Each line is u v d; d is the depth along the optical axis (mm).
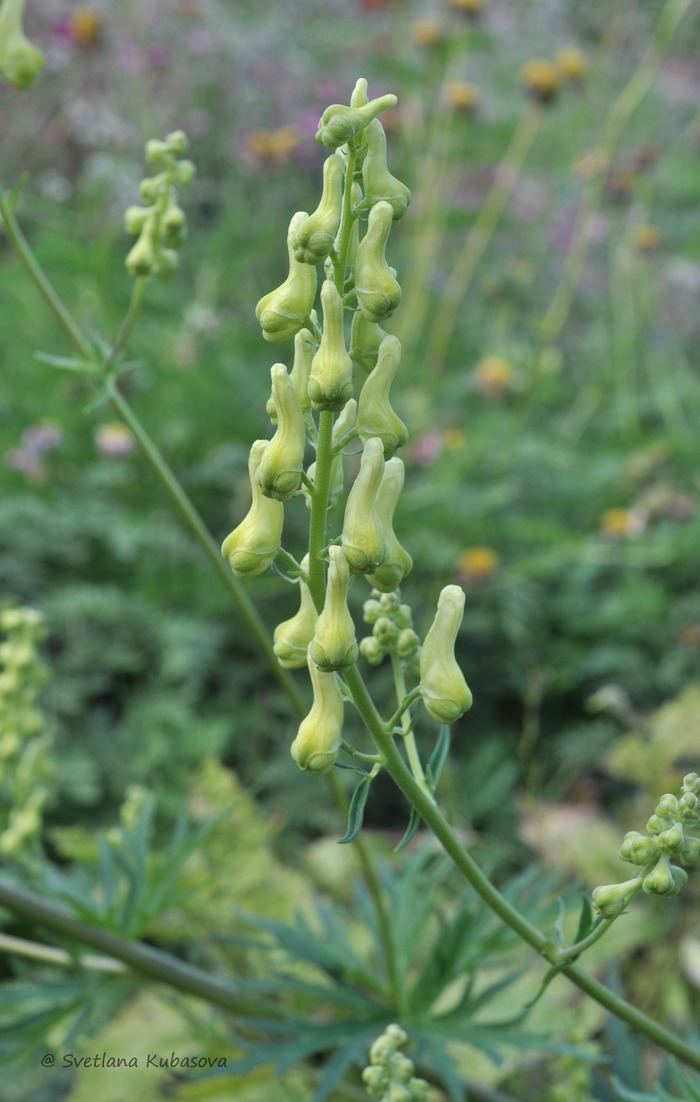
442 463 1193
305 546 1082
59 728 929
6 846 569
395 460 434
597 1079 546
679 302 1647
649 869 428
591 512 1234
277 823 827
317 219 410
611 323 1579
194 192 1615
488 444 1233
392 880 569
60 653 1030
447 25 1482
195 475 1122
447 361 1470
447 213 1432
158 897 548
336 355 411
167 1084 610
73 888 568
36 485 1112
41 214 1454
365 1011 537
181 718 935
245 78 1736
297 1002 641
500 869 880
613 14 1841
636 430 1337
